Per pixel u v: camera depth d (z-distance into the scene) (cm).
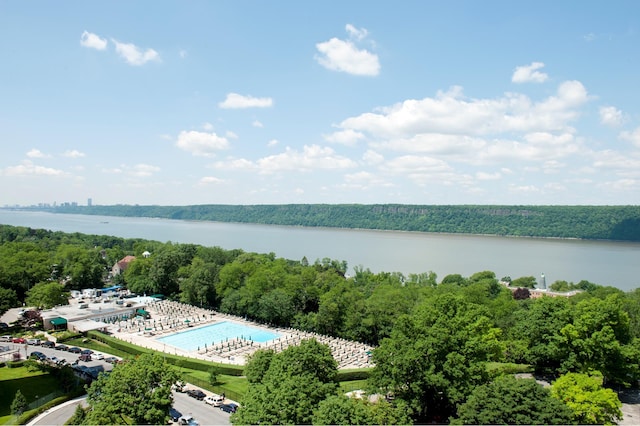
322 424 5878
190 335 16062
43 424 8600
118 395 6581
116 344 14062
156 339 15412
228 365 12288
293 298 18462
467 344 8456
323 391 7269
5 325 15750
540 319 10762
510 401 6322
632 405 9369
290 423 6025
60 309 17938
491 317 13888
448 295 10006
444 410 8462
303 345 8306
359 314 15712
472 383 8144
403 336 8662
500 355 10469
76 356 12938
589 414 6888
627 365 9788
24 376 11081
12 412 8906
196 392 10194
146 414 6506
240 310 18650
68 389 10206
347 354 13750
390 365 8425
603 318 9906
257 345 14750
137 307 19350
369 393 8531
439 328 8575
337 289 17488
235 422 6412
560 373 10425
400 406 6919
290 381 6869
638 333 12588
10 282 18438
